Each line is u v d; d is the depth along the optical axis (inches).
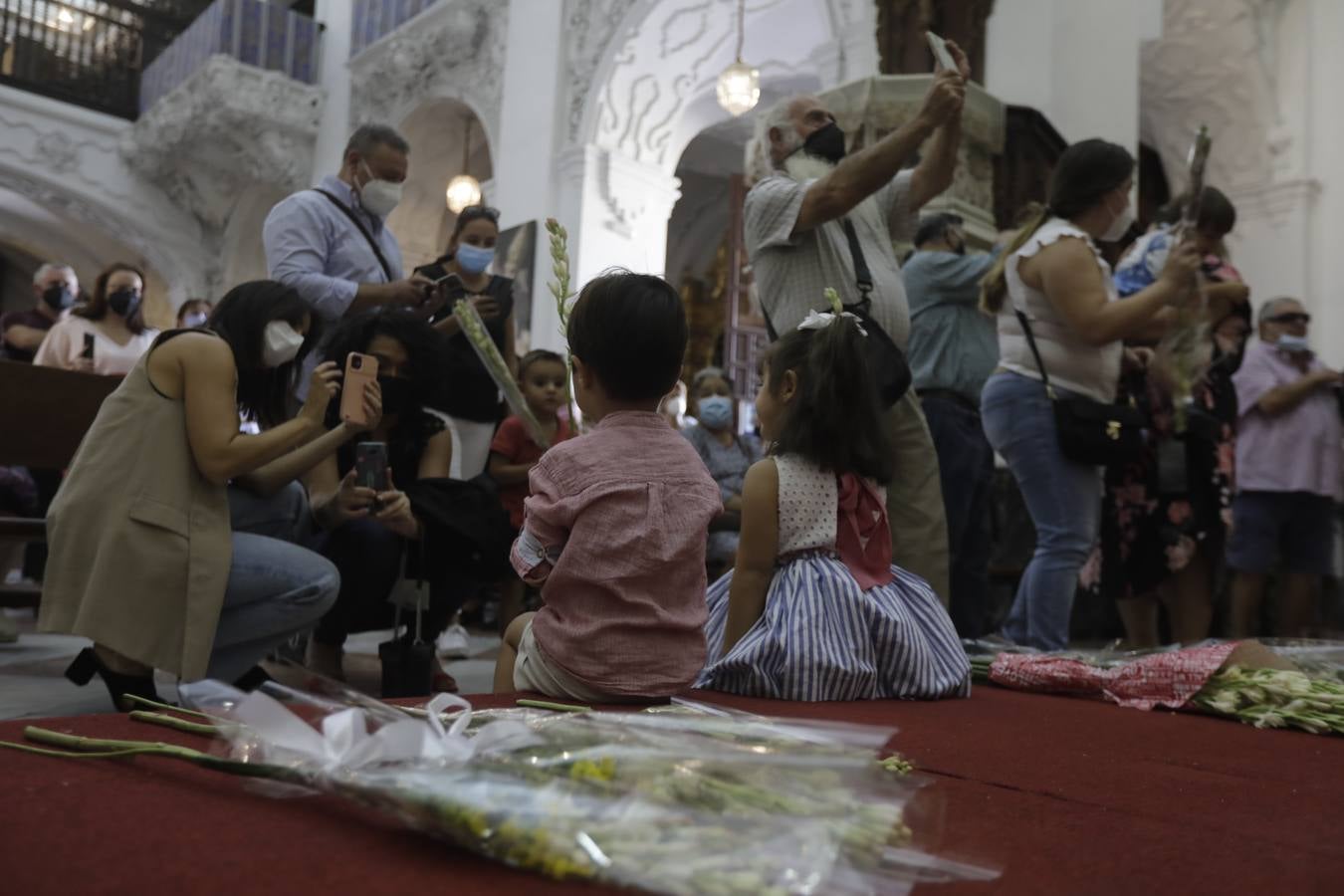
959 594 168.9
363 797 42.1
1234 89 493.7
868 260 139.4
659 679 87.2
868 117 266.2
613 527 88.2
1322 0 472.4
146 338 255.4
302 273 159.6
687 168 654.5
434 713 52.4
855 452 112.7
